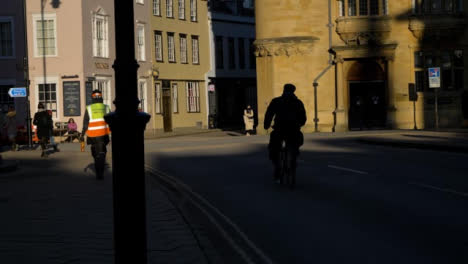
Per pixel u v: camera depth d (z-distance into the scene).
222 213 10.61
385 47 39.34
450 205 10.85
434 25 39.25
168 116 51.44
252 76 65.06
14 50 41.94
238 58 62.72
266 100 40.28
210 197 12.63
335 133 36.28
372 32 39.66
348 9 39.97
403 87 39.81
